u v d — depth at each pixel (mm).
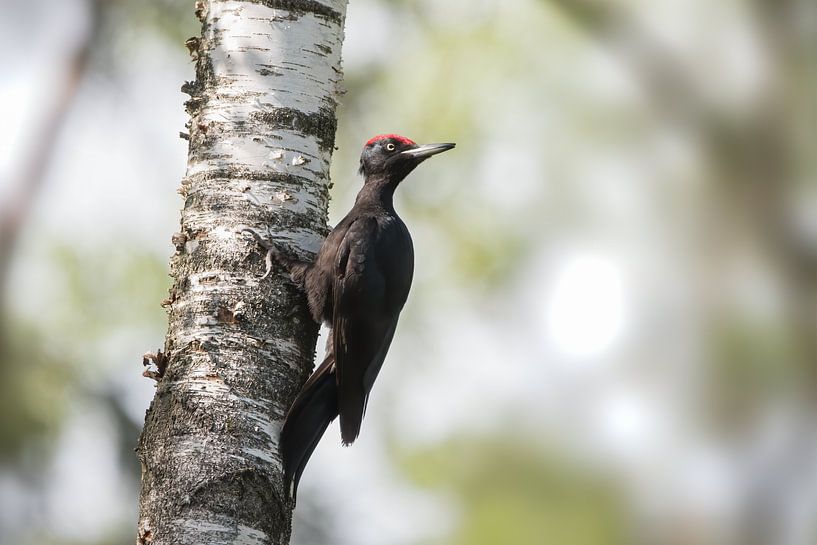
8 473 12781
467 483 11508
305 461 7746
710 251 12906
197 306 7617
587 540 11086
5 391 12914
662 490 11312
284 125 8016
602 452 11406
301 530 12414
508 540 11062
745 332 12070
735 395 11734
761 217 13047
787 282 12633
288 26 8148
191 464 7188
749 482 11430
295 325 7781
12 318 13219
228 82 8055
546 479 11281
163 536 7082
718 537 11289
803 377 11758
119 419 13102
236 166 7910
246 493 7180
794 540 11344
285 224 7891
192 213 7879
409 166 9562
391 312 8703
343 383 8195
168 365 7547
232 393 7391
